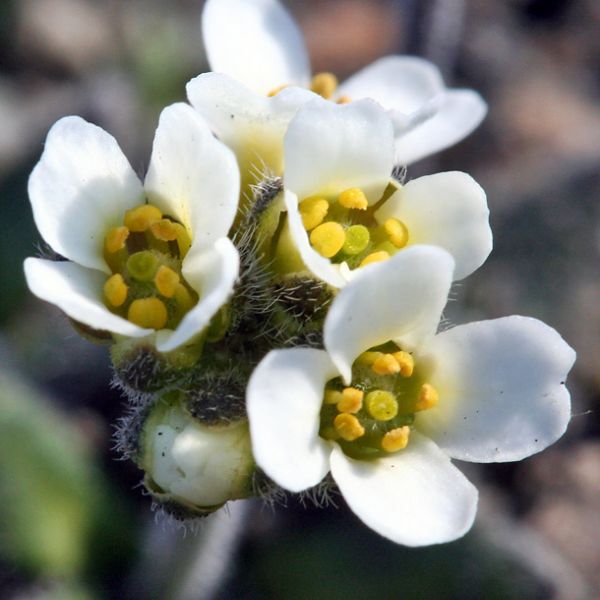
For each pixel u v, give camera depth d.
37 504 0.06
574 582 0.06
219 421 0.05
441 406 0.05
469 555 0.06
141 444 0.05
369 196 0.05
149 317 0.05
